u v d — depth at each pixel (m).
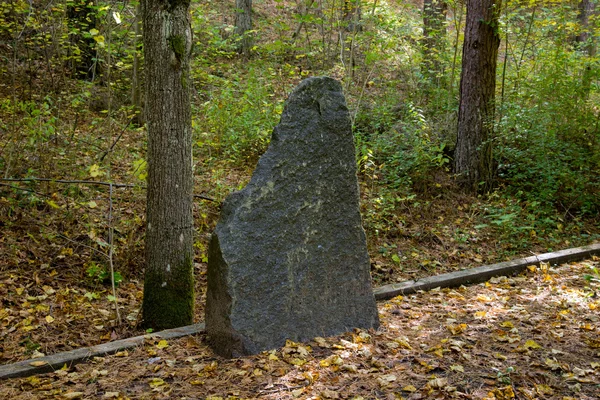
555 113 10.02
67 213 6.28
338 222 4.46
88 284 5.54
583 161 9.52
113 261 5.83
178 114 4.46
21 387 3.57
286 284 4.18
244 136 9.27
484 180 9.35
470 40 9.34
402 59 12.31
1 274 5.34
